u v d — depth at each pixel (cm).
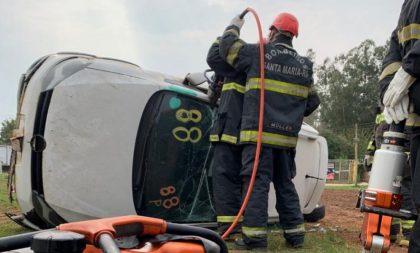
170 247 175
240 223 481
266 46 463
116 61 478
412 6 286
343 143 5394
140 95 461
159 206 473
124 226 168
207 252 181
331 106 8412
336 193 1403
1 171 2617
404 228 548
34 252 135
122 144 454
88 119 445
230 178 480
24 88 483
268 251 457
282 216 484
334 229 632
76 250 135
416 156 281
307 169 605
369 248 271
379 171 276
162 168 472
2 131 4884
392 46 311
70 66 452
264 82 454
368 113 8144
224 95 481
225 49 460
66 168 440
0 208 725
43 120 445
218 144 480
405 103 278
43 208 455
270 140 456
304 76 476
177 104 480
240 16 470
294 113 469
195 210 494
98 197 448
